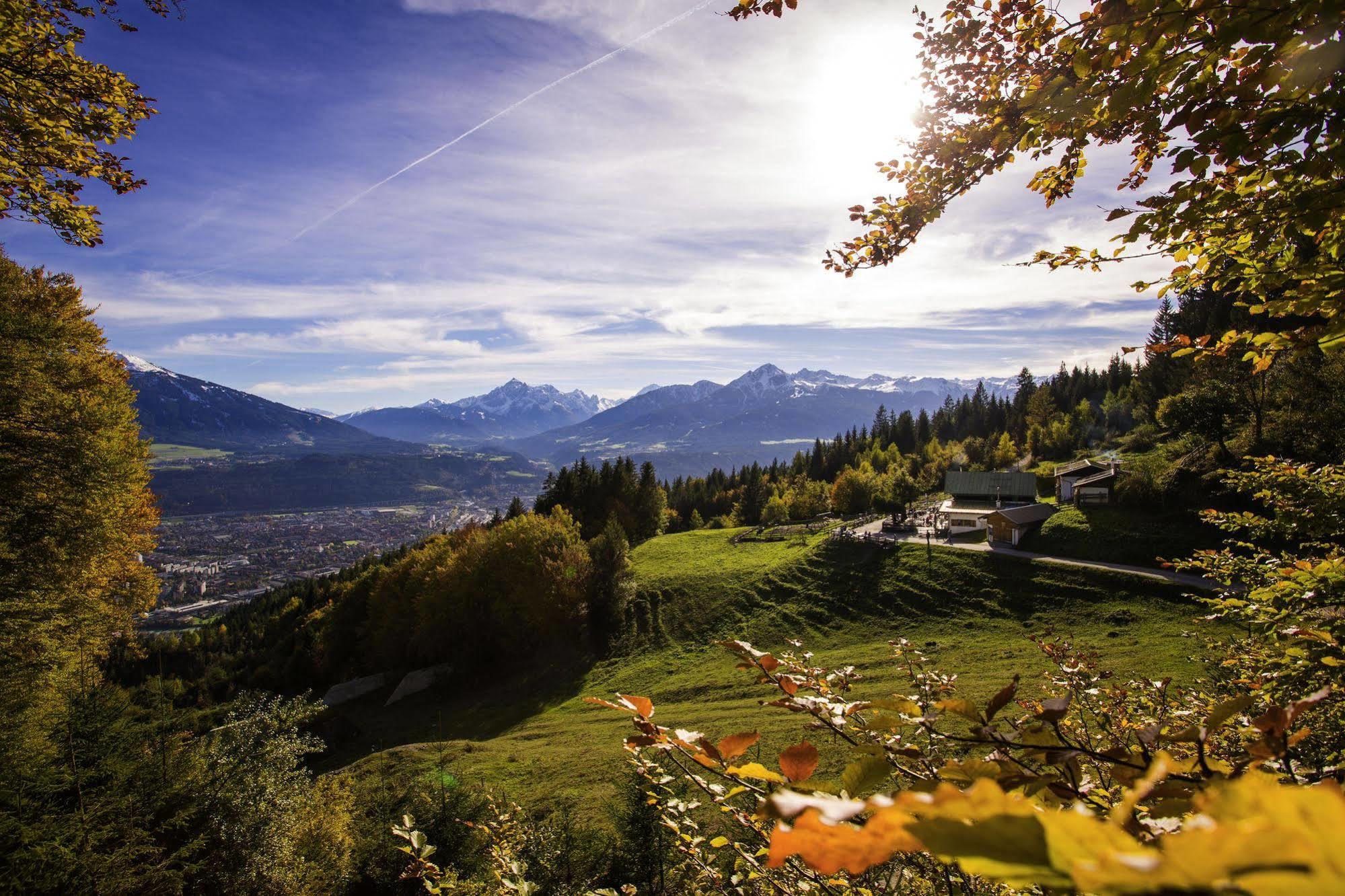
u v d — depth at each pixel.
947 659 33.75
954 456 96.81
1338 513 6.21
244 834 14.10
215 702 59.06
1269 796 0.35
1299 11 2.10
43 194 7.93
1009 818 0.48
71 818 11.76
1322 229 2.91
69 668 14.81
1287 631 2.68
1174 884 0.32
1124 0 2.37
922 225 3.84
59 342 15.47
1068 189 3.78
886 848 0.53
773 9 3.24
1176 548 42.06
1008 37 3.21
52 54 7.05
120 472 15.52
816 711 1.95
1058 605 39.53
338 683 61.22
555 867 12.22
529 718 41.34
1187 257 3.58
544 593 49.94
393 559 81.75
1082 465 59.44
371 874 16.47
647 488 86.88
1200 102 2.51
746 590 52.91
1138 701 3.69
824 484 94.12
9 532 13.62
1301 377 15.92
